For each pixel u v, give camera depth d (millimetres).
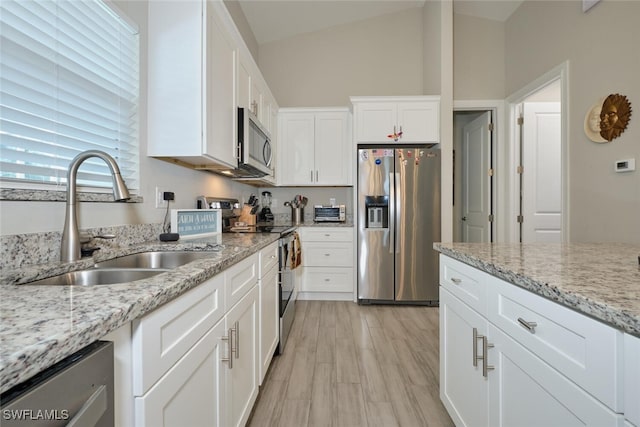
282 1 3109
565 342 677
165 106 1569
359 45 3760
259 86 2607
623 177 1965
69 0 1114
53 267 897
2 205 880
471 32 3445
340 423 1402
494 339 973
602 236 2113
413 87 3723
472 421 1123
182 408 771
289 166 3486
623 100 1945
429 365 1901
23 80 955
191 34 1562
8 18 904
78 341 434
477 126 3732
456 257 1235
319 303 3180
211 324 956
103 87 1287
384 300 3086
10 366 346
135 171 1488
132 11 1449
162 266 1360
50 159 1050
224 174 2533
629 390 525
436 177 3033
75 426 435
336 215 3635
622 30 1952
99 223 1262
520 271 849
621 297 604
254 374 1453
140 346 603
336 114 3459
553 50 2619
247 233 2178
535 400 777
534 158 3254
